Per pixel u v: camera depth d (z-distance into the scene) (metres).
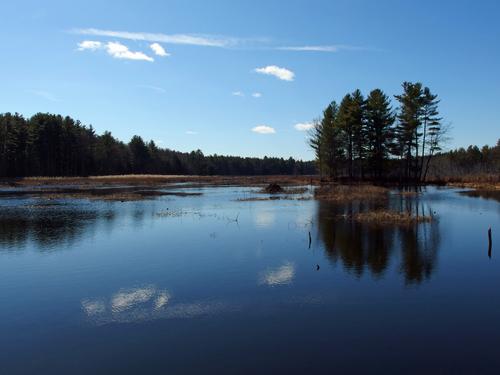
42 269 14.95
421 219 25.25
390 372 7.52
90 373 7.67
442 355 8.16
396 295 11.75
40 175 96.00
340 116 67.00
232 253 17.11
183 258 16.34
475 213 28.58
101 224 25.12
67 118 110.12
